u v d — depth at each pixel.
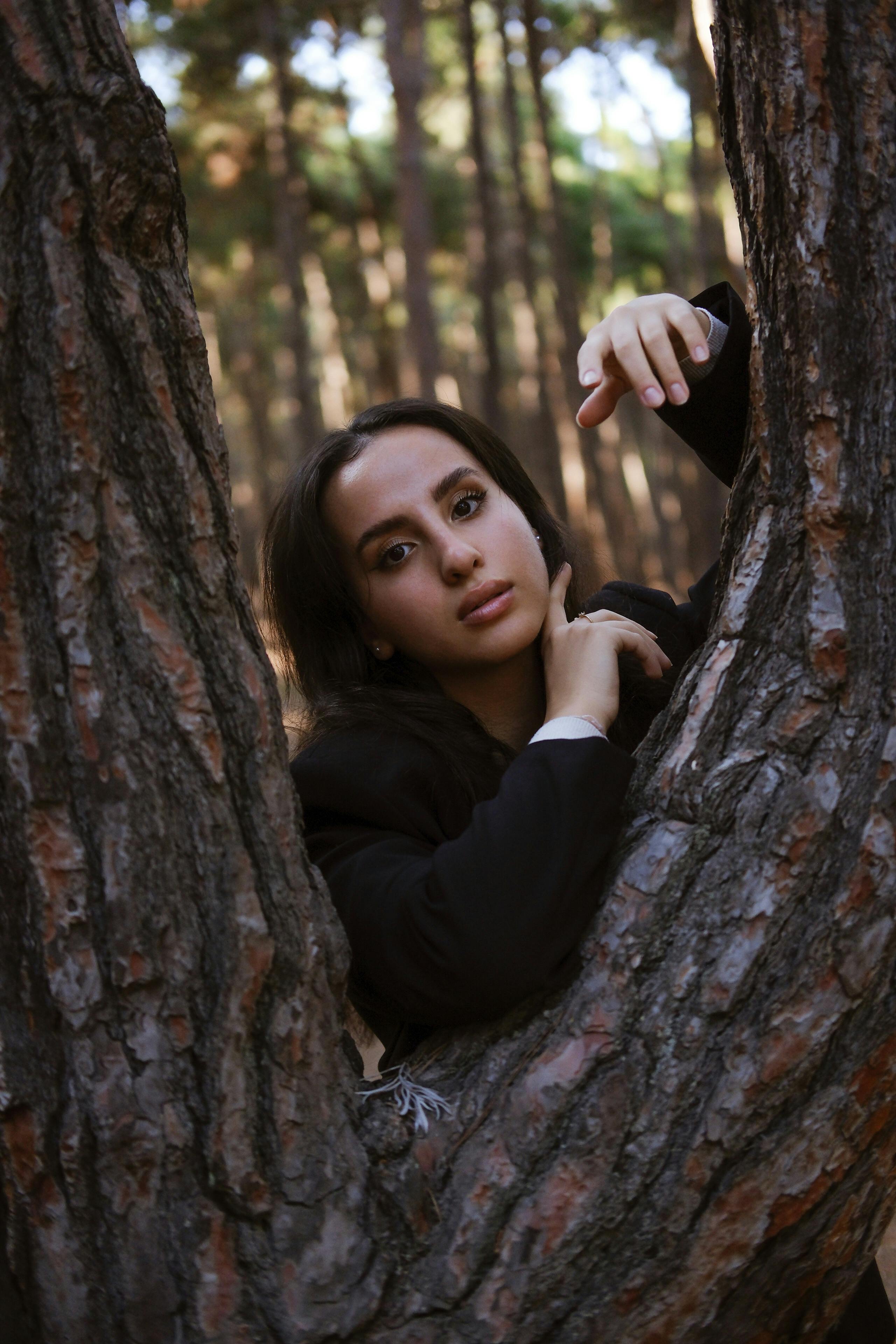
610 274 19.69
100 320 0.90
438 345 10.52
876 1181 1.02
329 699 1.48
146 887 0.91
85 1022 0.90
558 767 1.10
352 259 21.36
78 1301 0.91
